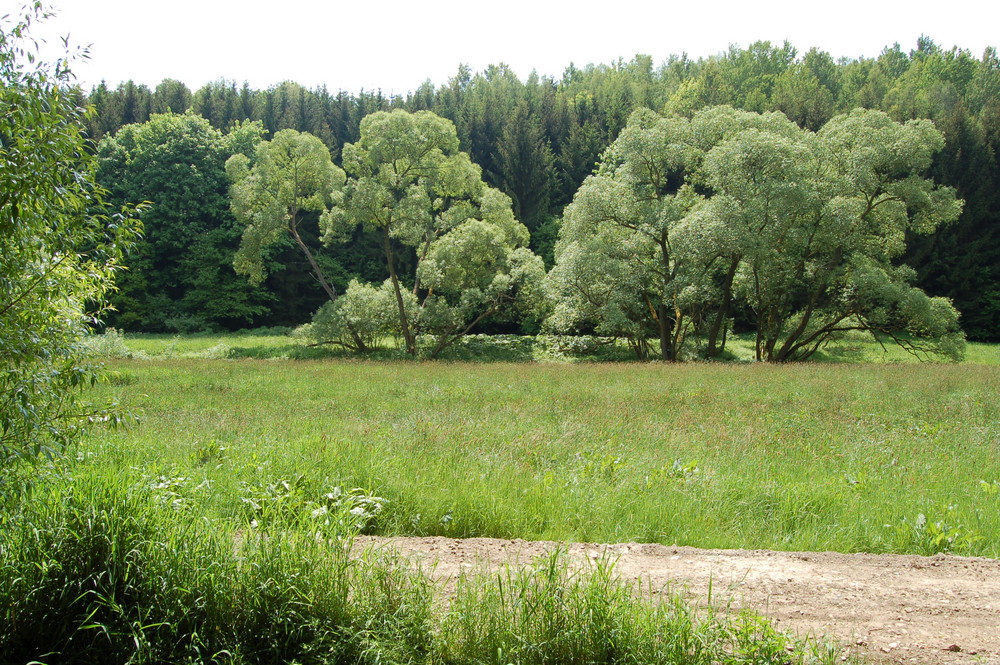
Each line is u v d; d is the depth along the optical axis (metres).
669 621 4.27
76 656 4.29
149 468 7.54
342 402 15.82
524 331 46.75
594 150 57.16
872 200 31.97
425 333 37.41
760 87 71.50
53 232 4.79
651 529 6.93
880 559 6.20
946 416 14.13
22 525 4.62
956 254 47.84
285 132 37.91
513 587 4.63
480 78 87.88
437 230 41.09
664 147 32.53
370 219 35.25
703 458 9.85
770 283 31.30
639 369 24.45
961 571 5.88
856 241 30.97
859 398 17.06
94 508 4.68
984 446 11.13
